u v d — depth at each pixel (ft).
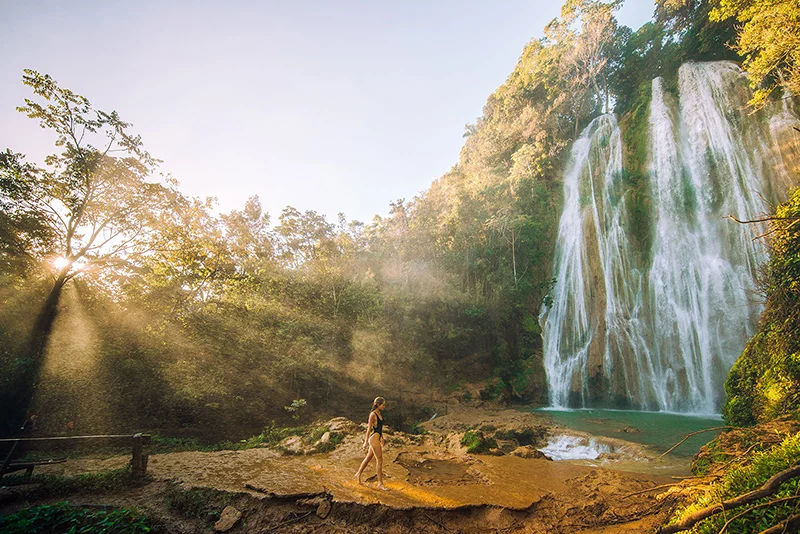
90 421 51.31
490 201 133.80
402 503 20.88
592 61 159.02
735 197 93.45
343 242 120.67
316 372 77.71
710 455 24.48
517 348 108.99
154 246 56.08
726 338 82.58
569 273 118.21
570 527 19.74
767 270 34.06
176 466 29.63
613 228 114.83
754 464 13.88
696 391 83.46
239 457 32.30
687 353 88.02
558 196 137.80
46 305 48.62
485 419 68.28
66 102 47.29
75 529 18.28
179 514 22.63
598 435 50.29
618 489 23.40
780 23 46.78
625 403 91.40
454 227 143.74
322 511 20.92
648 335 94.89
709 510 11.60
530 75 168.86
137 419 55.01
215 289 63.26
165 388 57.57
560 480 25.94
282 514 21.09
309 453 32.99
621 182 120.47
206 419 61.11
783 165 86.79
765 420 30.27
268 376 69.26
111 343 56.44
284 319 77.66
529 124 154.92
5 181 44.55
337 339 87.35
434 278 123.24
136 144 52.60
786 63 51.52
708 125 105.81
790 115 90.27
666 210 106.63
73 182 50.08
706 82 111.96
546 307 118.01
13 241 46.44
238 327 65.21
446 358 107.04
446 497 21.97
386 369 94.07
